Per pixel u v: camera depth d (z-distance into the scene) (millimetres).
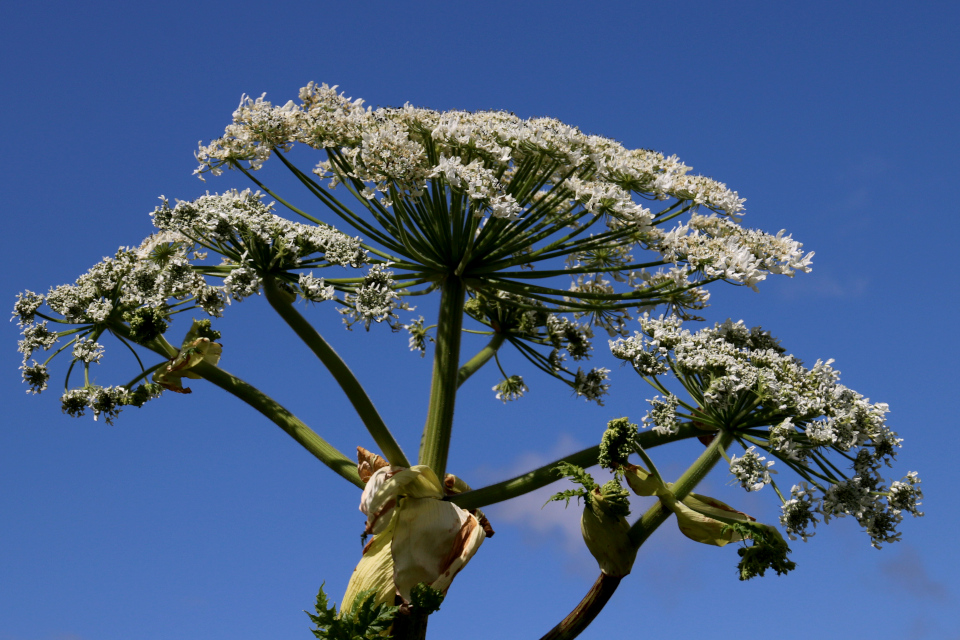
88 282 1776
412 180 1679
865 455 1677
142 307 1757
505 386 2020
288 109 1727
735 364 1691
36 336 1775
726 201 1726
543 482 1720
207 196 1694
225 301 1718
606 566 1710
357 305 1652
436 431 1726
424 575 1658
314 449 1729
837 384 1707
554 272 1729
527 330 1898
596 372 1811
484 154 1698
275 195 1748
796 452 1648
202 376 1753
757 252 1727
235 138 1731
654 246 1741
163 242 1771
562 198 1718
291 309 1676
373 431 1688
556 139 1683
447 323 1744
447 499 1712
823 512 1643
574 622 1718
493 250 1736
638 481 1715
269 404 1751
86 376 1762
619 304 1769
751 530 1662
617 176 1718
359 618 1595
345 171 1734
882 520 1648
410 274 1751
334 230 1683
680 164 1755
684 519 1698
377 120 1730
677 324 1745
